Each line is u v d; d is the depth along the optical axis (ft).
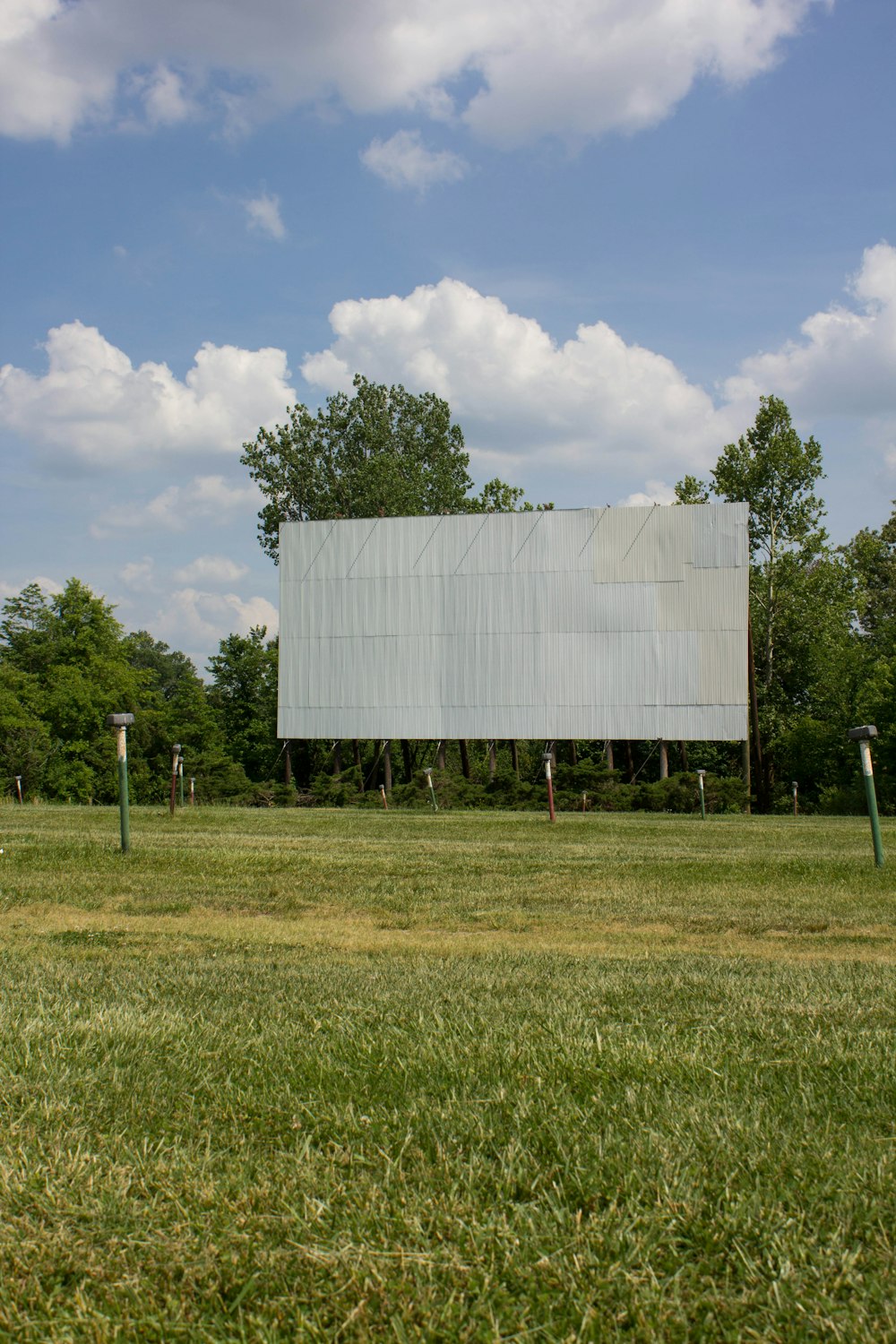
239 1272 11.08
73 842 60.13
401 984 25.57
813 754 190.39
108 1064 17.67
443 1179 13.00
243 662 220.84
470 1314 10.25
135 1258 11.39
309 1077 17.12
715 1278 10.76
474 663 157.28
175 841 62.95
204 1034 19.74
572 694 153.79
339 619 162.20
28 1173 13.23
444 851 60.29
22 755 174.81
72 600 205.16
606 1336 9.89
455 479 259.19
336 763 165.48
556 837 73.51
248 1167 13.50
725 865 53.26
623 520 153.58
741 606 149.79
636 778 157.38
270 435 239.71
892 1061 17.83
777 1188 12.53
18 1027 19.75
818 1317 10.01
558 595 155.02
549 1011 21.84
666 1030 20.06
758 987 25.16
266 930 35.40
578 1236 11.48
